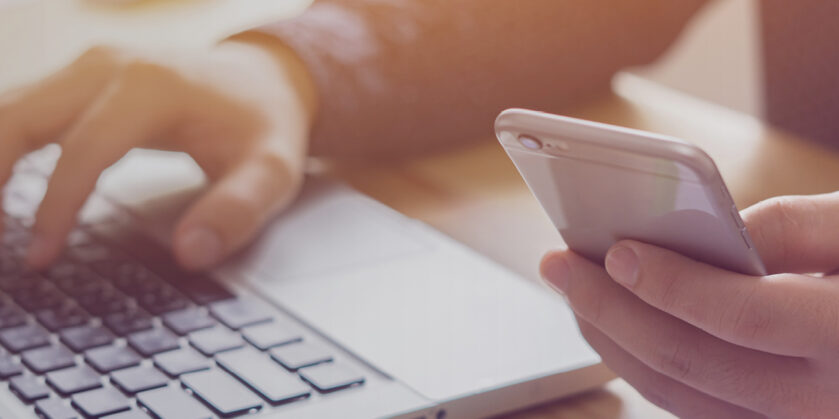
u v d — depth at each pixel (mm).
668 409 533
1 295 667
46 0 1443
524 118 407
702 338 479
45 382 546
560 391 576
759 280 442
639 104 1089
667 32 1156
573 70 1101
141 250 749
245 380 542
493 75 1060
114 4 1452
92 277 699
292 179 831
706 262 451
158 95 849
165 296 663
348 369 561
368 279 693
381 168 985
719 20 1500
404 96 1016
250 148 838
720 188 383
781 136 986
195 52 934
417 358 576
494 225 842
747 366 473
